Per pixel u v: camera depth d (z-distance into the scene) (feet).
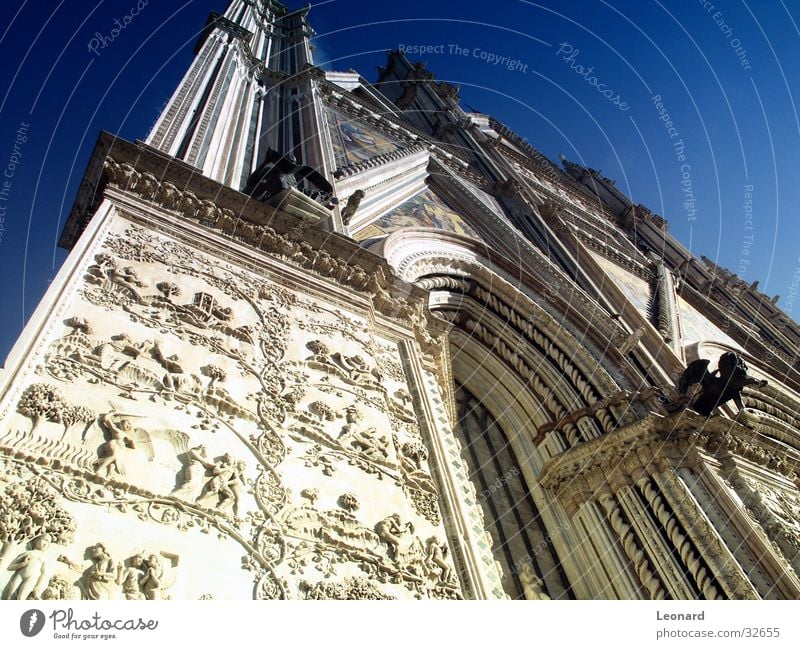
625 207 114.62
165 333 22.54
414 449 25.46
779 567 35.70
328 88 72.43
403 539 20.83
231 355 23.39
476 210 65.46
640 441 42.96
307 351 26.30
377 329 31.91
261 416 21.63
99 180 28.45
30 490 15.42
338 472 21.61
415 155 67.77
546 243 72.59
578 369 52.47
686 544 37.32
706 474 41.42
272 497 19.17
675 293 79.82
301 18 91.91
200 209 29.07
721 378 46.50
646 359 55.72
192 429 19.66
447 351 36.27
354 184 51.44
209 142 36.91
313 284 30.40
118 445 17.58
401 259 47.34
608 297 66.23
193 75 45.47
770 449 46.70
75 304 21.30
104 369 19.65
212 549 16.85
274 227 30.73
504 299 54.95
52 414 17.28
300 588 17.31
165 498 17.22
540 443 49.62
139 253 25.32
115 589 14.55
